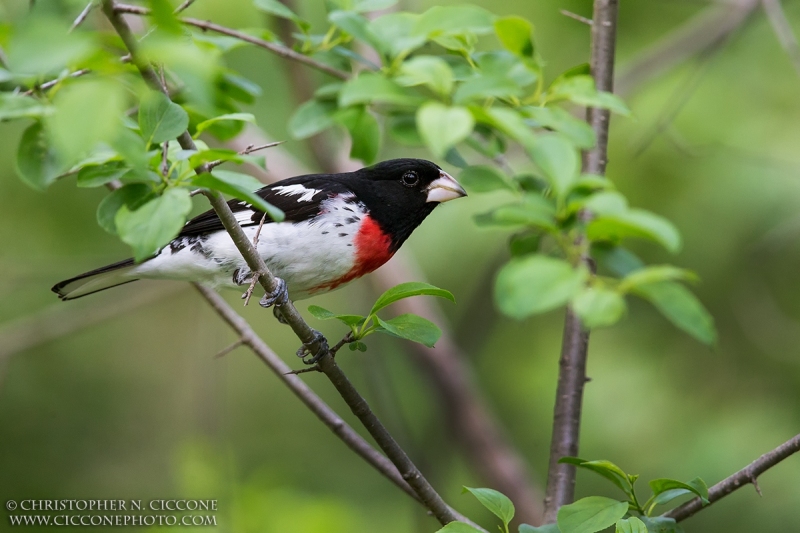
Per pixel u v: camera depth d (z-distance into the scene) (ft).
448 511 18.85
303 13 34.04
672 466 33.78
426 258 35.96
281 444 40.09
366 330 17.58
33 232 36.35
